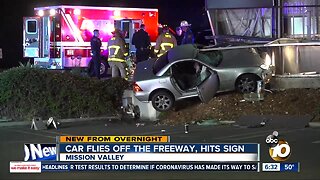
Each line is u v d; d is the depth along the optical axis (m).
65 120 25.14
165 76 24.59
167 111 24.88
